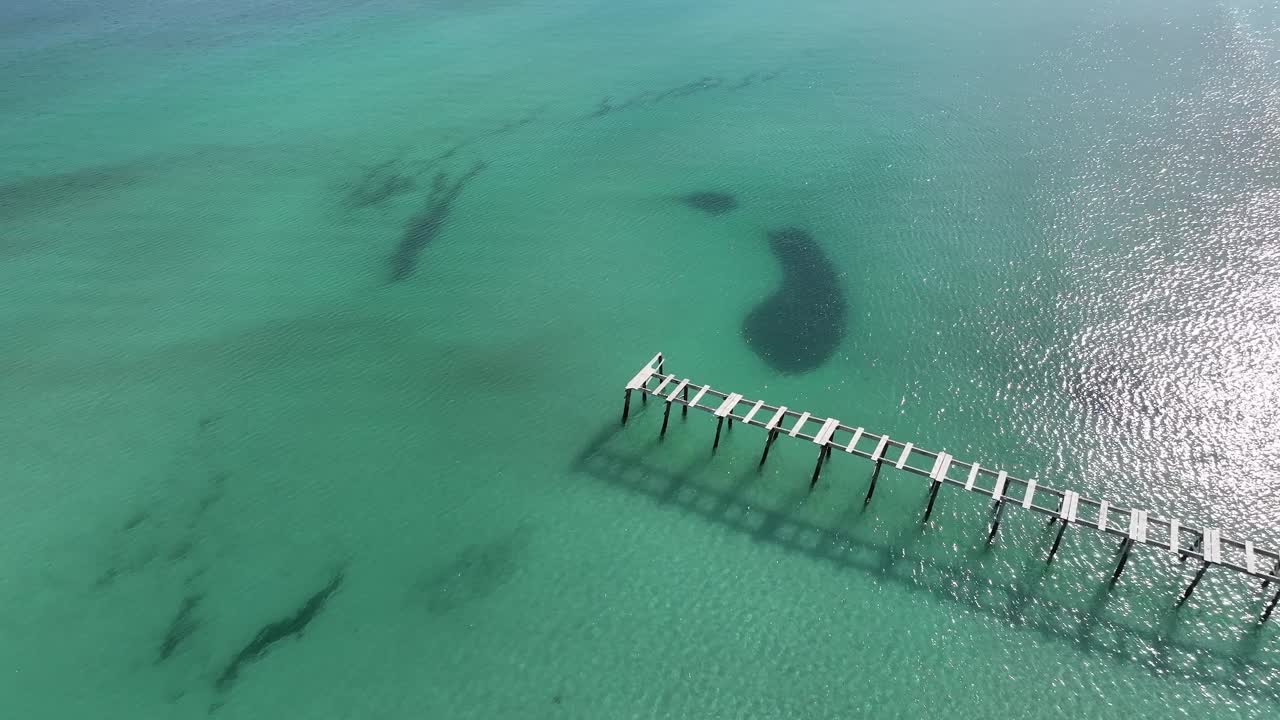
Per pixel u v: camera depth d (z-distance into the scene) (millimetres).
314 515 37438
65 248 56000
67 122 73625
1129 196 56375
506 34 93312
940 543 34938
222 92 79312
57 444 41125
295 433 41750
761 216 57688
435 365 45844
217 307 50500
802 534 35688
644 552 35312
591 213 59094
